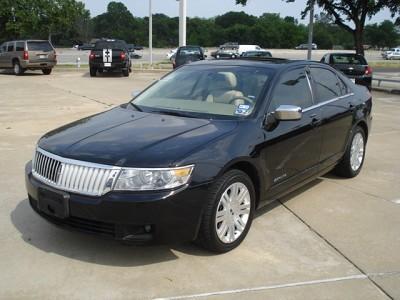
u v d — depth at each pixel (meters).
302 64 5.73
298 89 5.44
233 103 4.89
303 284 3.79
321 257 4.25
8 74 25.95
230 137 4.31
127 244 3.80
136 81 21.88
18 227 4.75
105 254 4.20
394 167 7.31
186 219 3.86
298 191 6.06
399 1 22.88
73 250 4.27
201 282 3.78
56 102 13.95
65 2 34.22
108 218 3.74
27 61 24.70
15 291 3.62
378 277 3.92
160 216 3.74
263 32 105.25
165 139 4.14
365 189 6.19
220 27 109.50
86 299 3.53
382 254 4.33
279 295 3.62
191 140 4.14
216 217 4.09
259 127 4.61
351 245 4.50
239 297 3.58
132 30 106.06
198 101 5.07
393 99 17.34
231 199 4.25
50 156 4.12
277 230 4.81
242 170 4.50
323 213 5.31
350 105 6.35
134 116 4.88
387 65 50.84
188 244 4.42
